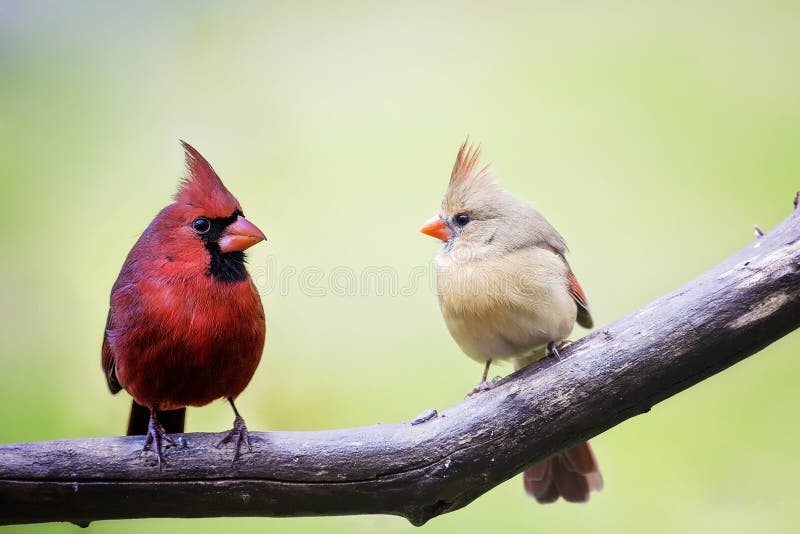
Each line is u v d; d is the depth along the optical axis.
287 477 5.40
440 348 9.06
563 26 10.95
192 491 5.38
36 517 5.36
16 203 9.25
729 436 8.37
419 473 5.43
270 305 9.36
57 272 9.08
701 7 10.70
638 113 10.30
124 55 10.26
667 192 9.88
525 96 10.62
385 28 10.97
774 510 7.96
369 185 10.17
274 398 8.81
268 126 10.40
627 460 8.34
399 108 10.63
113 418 8.16
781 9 10.50
